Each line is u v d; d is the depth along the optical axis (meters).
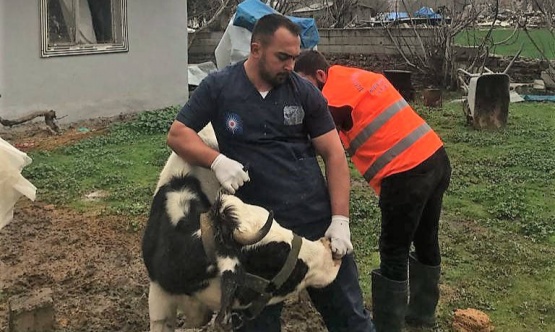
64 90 12.61
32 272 5.73
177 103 14.71
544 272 5.76
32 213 7.35
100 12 13.26
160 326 3.24
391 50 18.77
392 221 4.04
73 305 5.09
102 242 6.49
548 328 4.80
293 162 3.20
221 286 2.67
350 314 3.34
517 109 14.38
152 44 14.08
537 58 19.19
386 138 3.99
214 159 2.99
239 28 13.36
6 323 4.80
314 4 31.88
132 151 10.32
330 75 4.10
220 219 2.73
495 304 5.17
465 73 17.19
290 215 3.19
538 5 19.67
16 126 11.83
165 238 2.99
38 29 12.05
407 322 4.69
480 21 29.97
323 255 2.94
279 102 3.15
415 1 27.34
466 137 11.37
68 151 10.20
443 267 5.86
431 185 4.00
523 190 8.16
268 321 3.25
